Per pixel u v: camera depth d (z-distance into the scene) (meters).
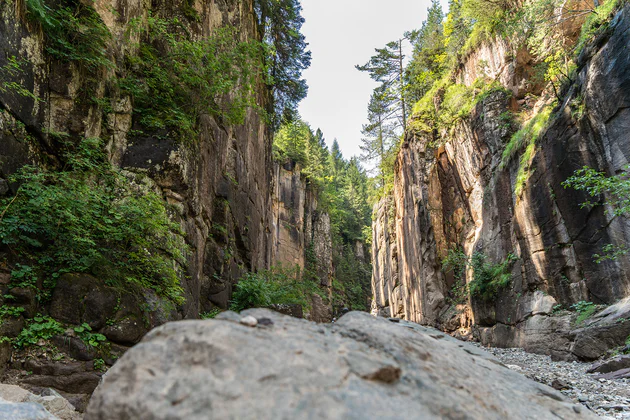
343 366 1.80
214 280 12.24
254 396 1.55
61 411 4.84
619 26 12.93
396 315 38.50
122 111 9.28
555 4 17.91
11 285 5.79
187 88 11.33
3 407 2.66
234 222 15.16
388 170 44.94
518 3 22.91
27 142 6.80
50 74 7.58
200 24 13.22
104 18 9.25
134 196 8.32
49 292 6.19
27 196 6.40
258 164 20.58
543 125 16.81
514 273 17.62
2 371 5.27
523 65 22.78
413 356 2.16
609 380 8.02
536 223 16.36
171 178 9.62
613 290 12.43
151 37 11.20
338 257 62.81
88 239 6.52
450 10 32.91
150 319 7.17
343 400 1.57
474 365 2.61
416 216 29.72
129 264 7.58
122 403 1.64
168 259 8.62
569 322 13.36
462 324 24.08
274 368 1.69
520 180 17.58
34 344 5.64
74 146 7.75
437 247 27.34
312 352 1.84
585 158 13.84
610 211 12.59
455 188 27.72
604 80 13.17
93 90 8.38
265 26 26.06
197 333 1.86
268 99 25.34
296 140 53.22
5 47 6.43
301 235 48.72
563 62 18.19
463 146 25.78
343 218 70.62
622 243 12.21
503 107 22.98
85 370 5.80
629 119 12.12
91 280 6.53
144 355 1.79
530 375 8.89
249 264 16.67
